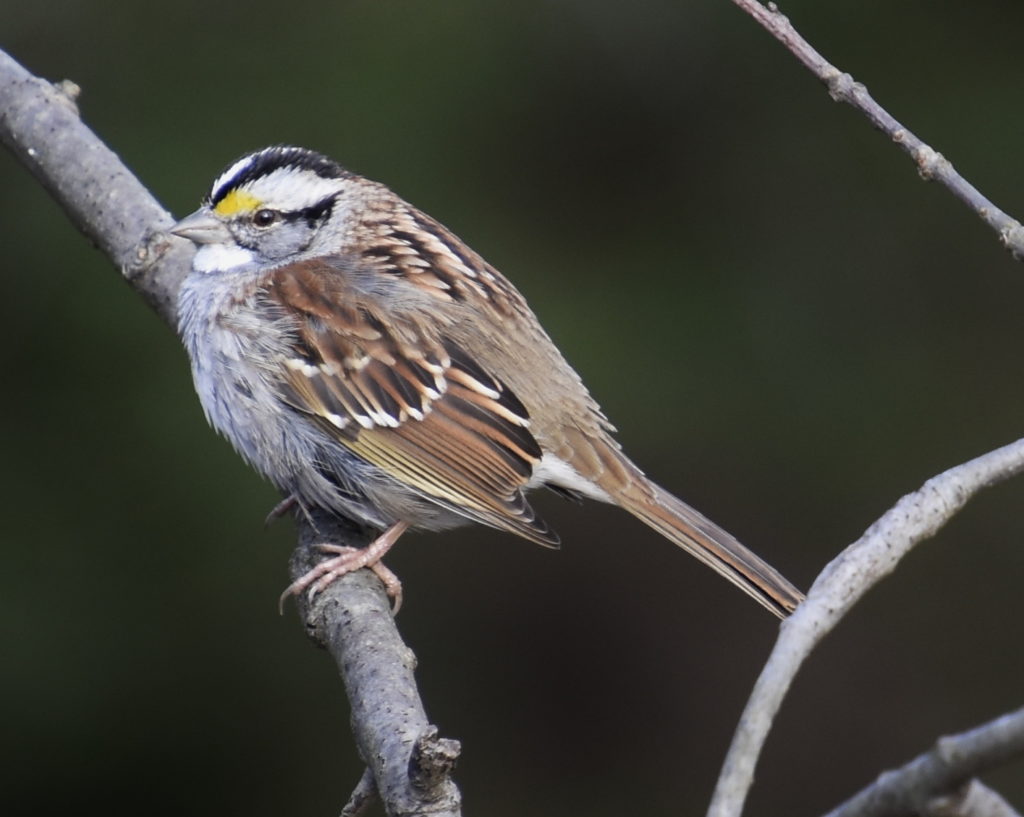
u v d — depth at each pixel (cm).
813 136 1228
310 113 1184
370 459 736
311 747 1116
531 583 1263
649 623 1262
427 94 1201
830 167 1226
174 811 1112
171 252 791
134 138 1166
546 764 1222
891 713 1227
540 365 749
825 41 1221
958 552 1250
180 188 1144
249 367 747
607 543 1276
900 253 1216
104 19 1203
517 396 737
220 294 761
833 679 1241
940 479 443
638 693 1245
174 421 1131
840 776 1221
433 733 436
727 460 1198
